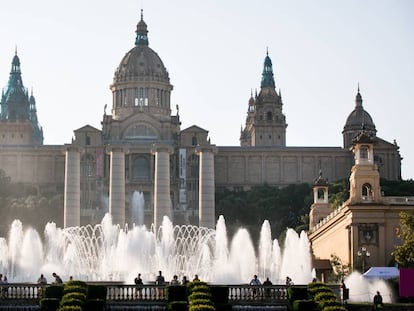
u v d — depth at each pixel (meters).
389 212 128.38
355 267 126.31
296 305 72.94
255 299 77.44
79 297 71.19
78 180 198.38
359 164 130.38
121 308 75.00
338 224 139.25
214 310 68.56
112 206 198.75
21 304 76.19
